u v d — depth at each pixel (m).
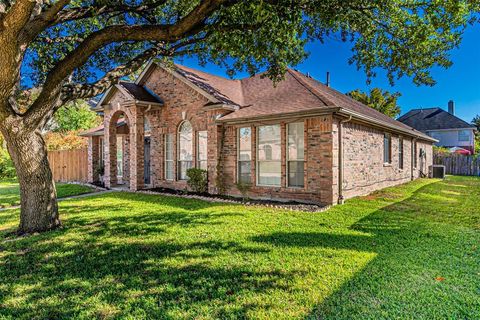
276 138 11.21
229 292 3.74
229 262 4.73
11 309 3.42
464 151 30.34
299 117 10.12
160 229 6.80
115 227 7.03
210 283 3.99
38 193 6.78
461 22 6.15
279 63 8.89
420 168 20.83
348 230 6.59
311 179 10.14
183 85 13.51
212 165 12.48
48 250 5.45
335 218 7.79
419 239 5.86
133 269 4.52
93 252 5.30
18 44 5.06
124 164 17.41
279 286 3.87
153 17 8.59
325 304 3.38
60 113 27.34
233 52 7.54
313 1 6.29
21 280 4.20
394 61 7.45
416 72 7.48
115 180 15.46
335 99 11.52
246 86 15.30
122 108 14.62
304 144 10.27
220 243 5.70
